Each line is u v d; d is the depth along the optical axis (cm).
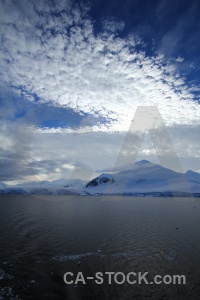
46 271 2500
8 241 3678
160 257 3022
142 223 5775
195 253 3195
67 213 7888
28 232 4397
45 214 7431
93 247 3450
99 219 6456
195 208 10369
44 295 1980
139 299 1969
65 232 4481
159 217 7044
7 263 2695
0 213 7325
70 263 2759
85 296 1995
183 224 5675
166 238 4078
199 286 2195
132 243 3706
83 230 4725
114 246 3519
